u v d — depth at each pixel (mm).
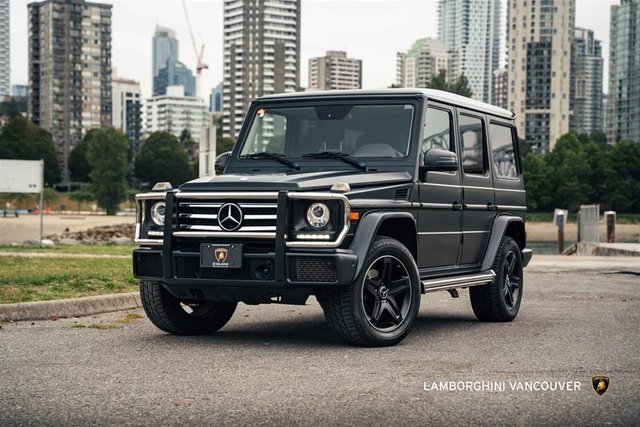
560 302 10875
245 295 6758
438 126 8094
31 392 5145
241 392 5117
